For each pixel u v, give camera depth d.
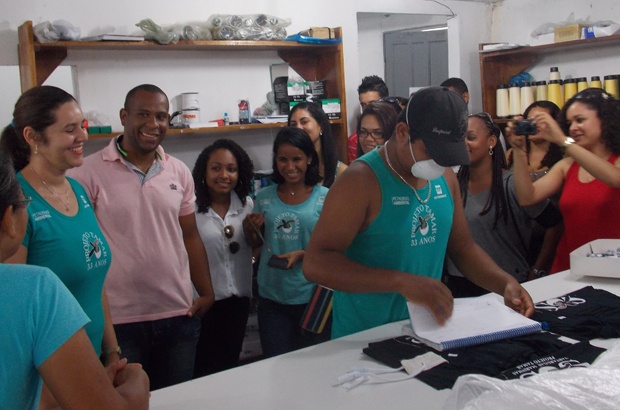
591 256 2.05
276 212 2.65
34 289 0.91
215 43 3.43
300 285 2.54
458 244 1.82
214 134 3.82
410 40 5.39
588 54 4.52
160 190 2.20
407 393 1.28
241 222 2.76
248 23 3.61
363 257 1.62
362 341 1.58
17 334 0.88
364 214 1.54
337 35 3.90
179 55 3.64
